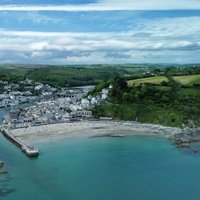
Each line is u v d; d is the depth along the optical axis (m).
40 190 178.75
